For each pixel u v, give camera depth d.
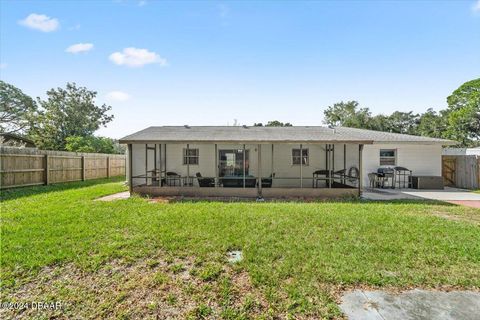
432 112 32.25
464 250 4.25
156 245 4.42
